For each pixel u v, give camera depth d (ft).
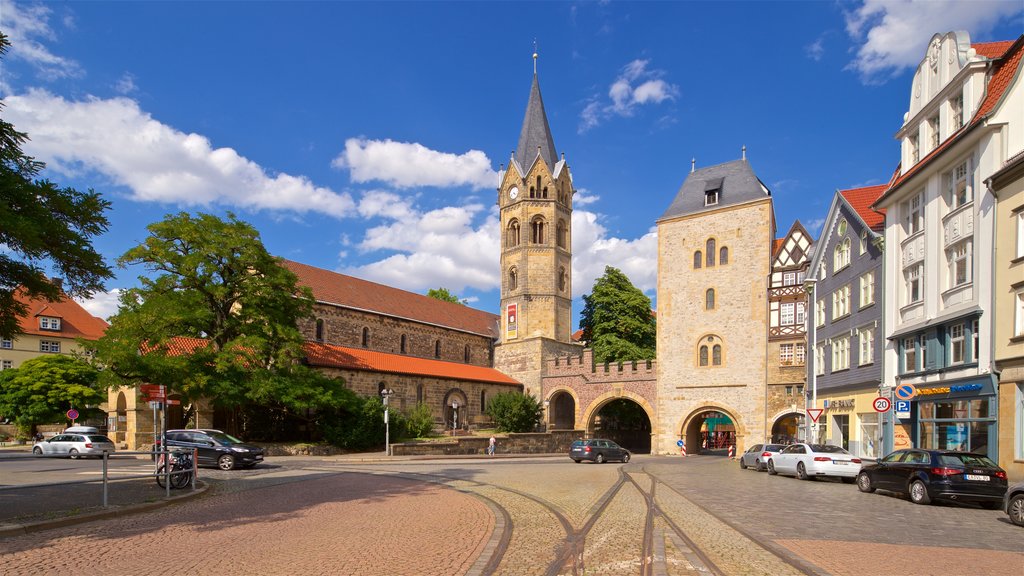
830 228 120.06
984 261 72.23
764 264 161.68
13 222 37.96
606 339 213.87
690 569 30.42
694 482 77.41
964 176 77.71
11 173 41.70
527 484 72.74
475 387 203.51
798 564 31.32
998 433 68.59
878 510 52.24
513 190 226.79
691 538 38.27
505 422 184.96
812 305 129.70
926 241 84.58
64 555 32.91
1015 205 67.51
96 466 94.27
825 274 122.21
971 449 73.61
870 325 100.17
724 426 239.09
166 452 56.44
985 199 72.43
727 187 171.94
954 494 54.95
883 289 95.40
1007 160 69.97
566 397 214.07
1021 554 34.27
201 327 128.77
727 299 165.58
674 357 171.63
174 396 132.05
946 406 79.41
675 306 172.86
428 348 209.15
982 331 72.02
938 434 80.79
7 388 185.68
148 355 115.44
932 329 82.28
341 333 180.65
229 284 130.62
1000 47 82.69
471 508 50.93
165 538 37.58
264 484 71.05
